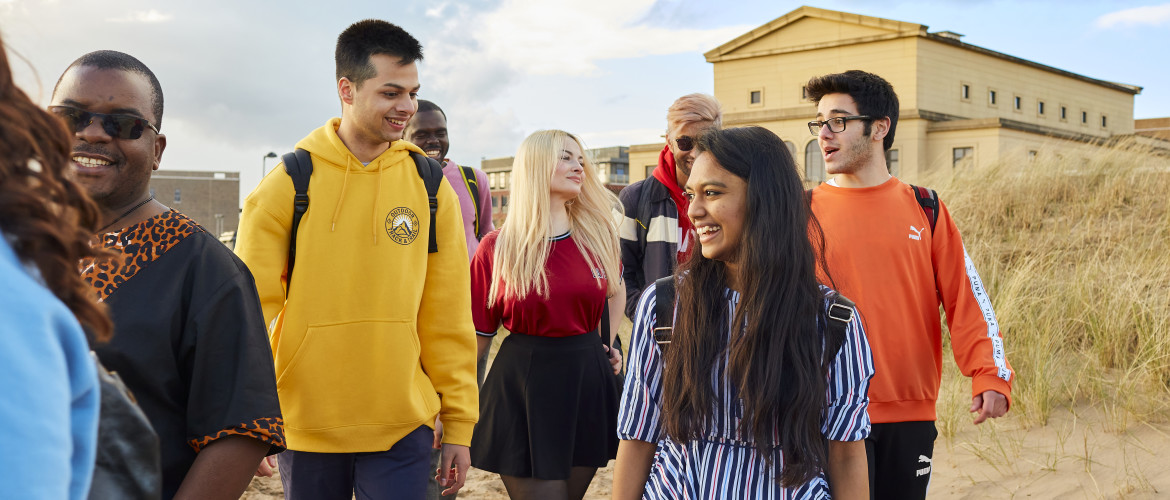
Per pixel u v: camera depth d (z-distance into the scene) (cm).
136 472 96
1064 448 433
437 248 271
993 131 3772
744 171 182
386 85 257
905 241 296
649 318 195
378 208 259
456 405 267
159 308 162
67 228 79
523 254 320
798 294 179
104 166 167
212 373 165
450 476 275
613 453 333
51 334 71
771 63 4362
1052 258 666
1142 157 876
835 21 4178
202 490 160
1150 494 372
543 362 318
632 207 393
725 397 184
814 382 176
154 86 178
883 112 306
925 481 295
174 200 8025
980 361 291
